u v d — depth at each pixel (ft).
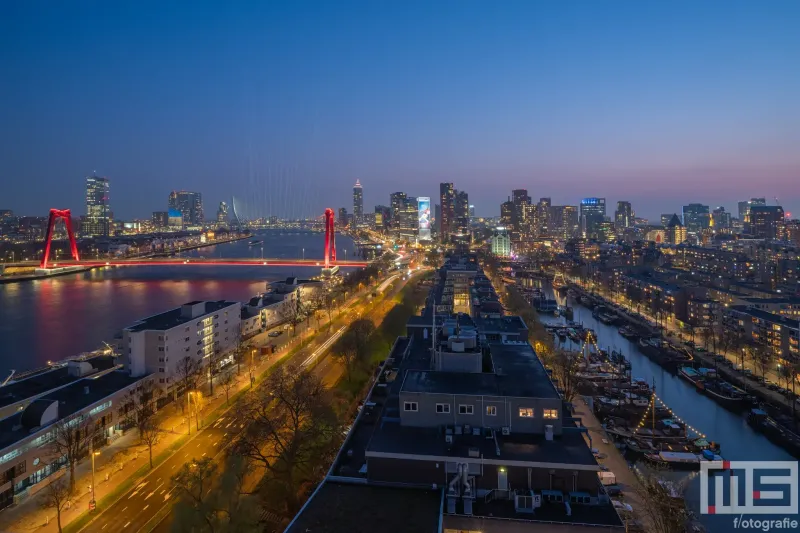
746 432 528.63
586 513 224.53
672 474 434.30
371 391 369.30
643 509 350.02
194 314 624.18
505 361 334.03
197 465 337.52
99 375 537.24
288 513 311.27
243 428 443.73
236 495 252.42
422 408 275.80
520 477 239.30
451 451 249.34
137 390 485.15
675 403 609.42
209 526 240.32
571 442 258.78
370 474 250.37
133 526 319.06
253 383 592.19
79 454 395.55
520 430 268.41
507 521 220.84
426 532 208.33
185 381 558.97
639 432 500.74
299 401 353.51
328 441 345.31
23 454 360.07
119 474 386.93
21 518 333.01
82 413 417.90
